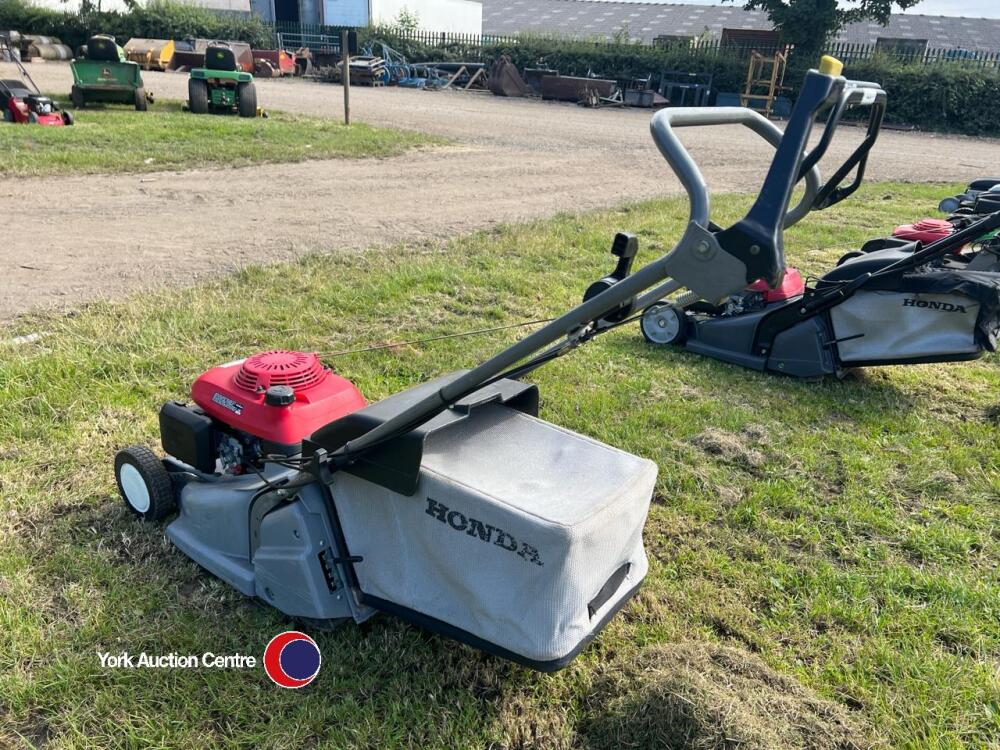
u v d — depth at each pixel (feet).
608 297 6.97
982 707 9.47
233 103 59.31
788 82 102.63
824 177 53.98
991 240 19.53
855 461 15.40
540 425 9.71
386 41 122.83
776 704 8.52
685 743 8.00
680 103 107.65
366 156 49.96
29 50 102.22
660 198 42.32
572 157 56.34
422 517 8.54
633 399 17.66
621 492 8.46
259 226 30.94
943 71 94.99
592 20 178.19
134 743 8.29
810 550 12.61
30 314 19.51
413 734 8.64
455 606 8.58
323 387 10.94
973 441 16.74
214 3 149.48
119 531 11.63
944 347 17.65
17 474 12.80
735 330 20.03
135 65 56.80
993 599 11.45
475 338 20.33
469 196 40.27
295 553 9.34
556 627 8.02
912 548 12.82
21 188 34.06
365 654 9.59
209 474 11.34
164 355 17.34
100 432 14.24
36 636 9.47
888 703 9.47
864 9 99.71
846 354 18.76
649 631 10.49
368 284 23.68
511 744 8.68
